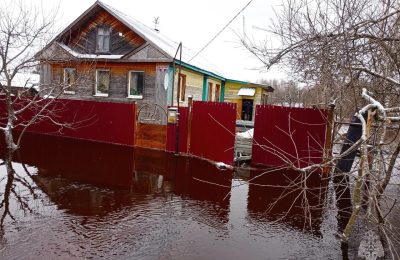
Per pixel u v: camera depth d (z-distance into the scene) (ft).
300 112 24.29
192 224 14.51
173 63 36.19
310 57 14.51
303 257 12.09
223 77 59.98
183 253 11.90
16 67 26.71
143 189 19.13
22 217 14.40
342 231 14.40
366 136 11.10
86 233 13.08
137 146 31.65
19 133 36.29
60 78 41.75
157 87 38.60
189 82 45.68
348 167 21.56
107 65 41.60
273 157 25.61
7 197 16.84
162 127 30.25
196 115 27.76
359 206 12.84
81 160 25.39
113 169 23.20
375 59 15.11
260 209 16.78
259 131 25.94
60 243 12.13
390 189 21.13
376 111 12.16
